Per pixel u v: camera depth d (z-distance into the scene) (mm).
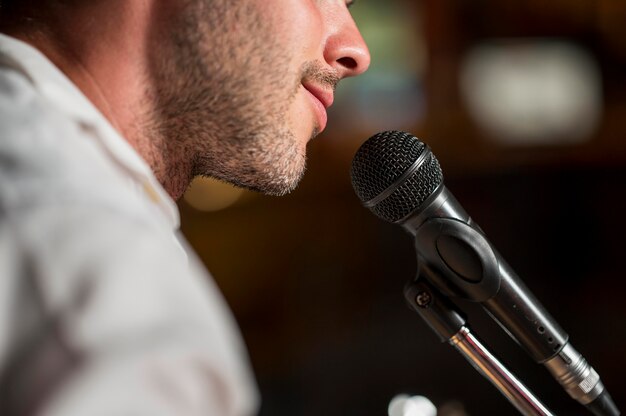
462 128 3736
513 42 3859
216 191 3170
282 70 562
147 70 542
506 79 3811
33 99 468
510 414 2611
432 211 723
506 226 3561
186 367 395
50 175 431
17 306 399
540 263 3492
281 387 2949
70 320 391
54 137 449
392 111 3738
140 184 485
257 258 3219
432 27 3848
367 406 2797
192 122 555
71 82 514
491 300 724
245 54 550
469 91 3803
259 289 3211
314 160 3467
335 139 3586
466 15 3867
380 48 3820
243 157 569
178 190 576
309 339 3156
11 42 501
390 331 3131
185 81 546
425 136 3719
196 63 544
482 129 3748
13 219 413
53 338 389
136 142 549
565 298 3346
